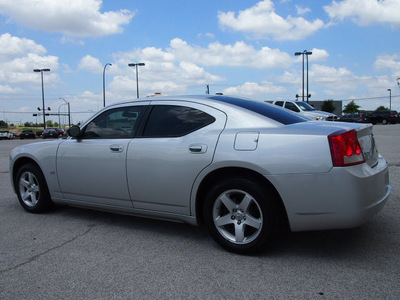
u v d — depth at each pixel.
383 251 3.19
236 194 3.23
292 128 3.10
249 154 3.05
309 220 2.93
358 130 3.04
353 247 3.30
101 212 4.80
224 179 3.25
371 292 2.47
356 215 2.81
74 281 2.75
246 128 3.23
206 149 3.26
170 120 3.67
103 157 3.93
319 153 2.85
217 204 3.29
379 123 39.53
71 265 3.05
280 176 2.93
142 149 3.65
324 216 2.87
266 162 2.97
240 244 3.18
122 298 2.49
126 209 3.88
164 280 2.74
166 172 3.49
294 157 2.90
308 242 3.47
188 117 3.58
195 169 3.31
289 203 2.94
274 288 2.57
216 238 3.32
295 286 2.59
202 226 4.11
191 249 3.39
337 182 2.79
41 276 2.85
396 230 3.69
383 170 3.18
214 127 3.38
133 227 4.11
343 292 2.48
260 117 3.30
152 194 3.61
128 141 3.80
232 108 3.42
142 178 3.64
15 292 2.59
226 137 3.22
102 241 3.65
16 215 4.69
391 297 2.40
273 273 2.82
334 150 2.82
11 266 3.04
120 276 2.83
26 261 3.14
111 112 4.12
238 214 3.20
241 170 3.18
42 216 4.63
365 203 2.84
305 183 2.87
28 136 49.44
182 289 2.60
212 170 3.22
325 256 3.12
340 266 2.91
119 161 3.80
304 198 2.89
